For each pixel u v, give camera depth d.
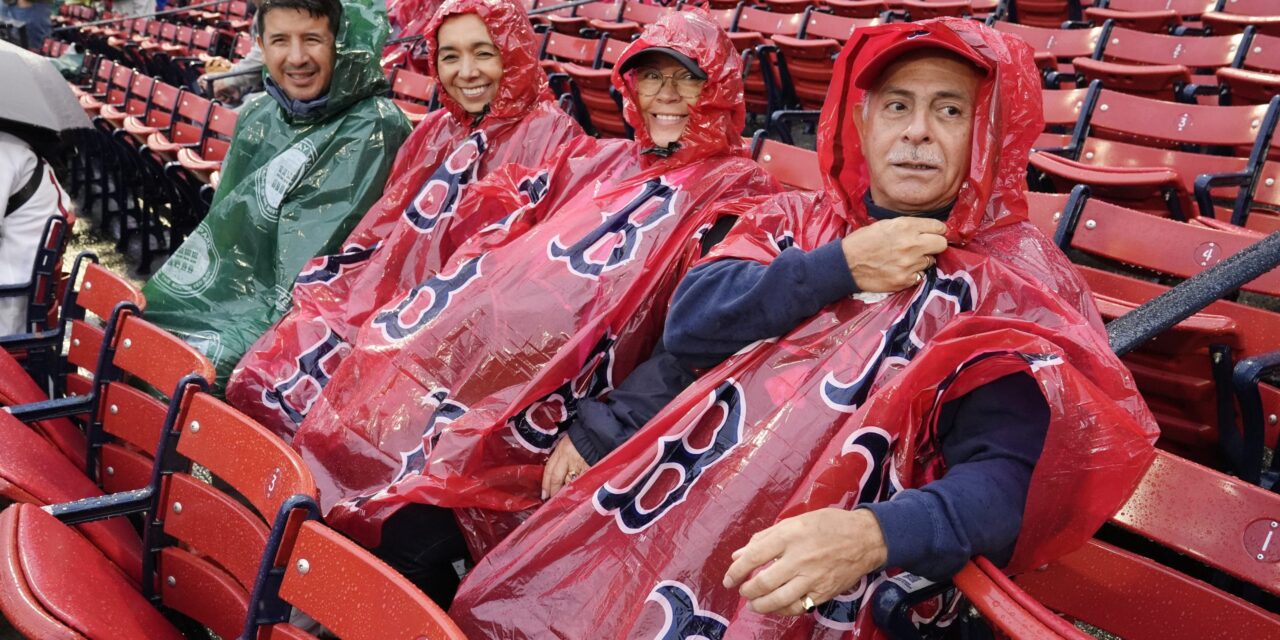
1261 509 1.37
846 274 1.41
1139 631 1.46
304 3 2.82
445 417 2.02
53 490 1.93
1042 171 3.31
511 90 2.68
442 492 1.84
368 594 1.32
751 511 1.42
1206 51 4.75
